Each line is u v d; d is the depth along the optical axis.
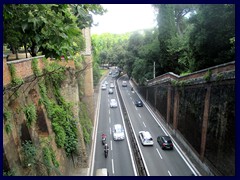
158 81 24.11
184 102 16.59
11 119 7.82
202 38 13.17
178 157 11.81
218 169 10.26
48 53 7.25
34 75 10.20
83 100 19.59
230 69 10.35
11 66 8.12
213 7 10.45
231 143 9.65
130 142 14.12
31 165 8.09
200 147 13.00
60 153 11.20
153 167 9.40
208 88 12.65
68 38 6.64
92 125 18.83
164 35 16.20
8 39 7.81
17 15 6.30
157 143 14.95
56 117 11.84
